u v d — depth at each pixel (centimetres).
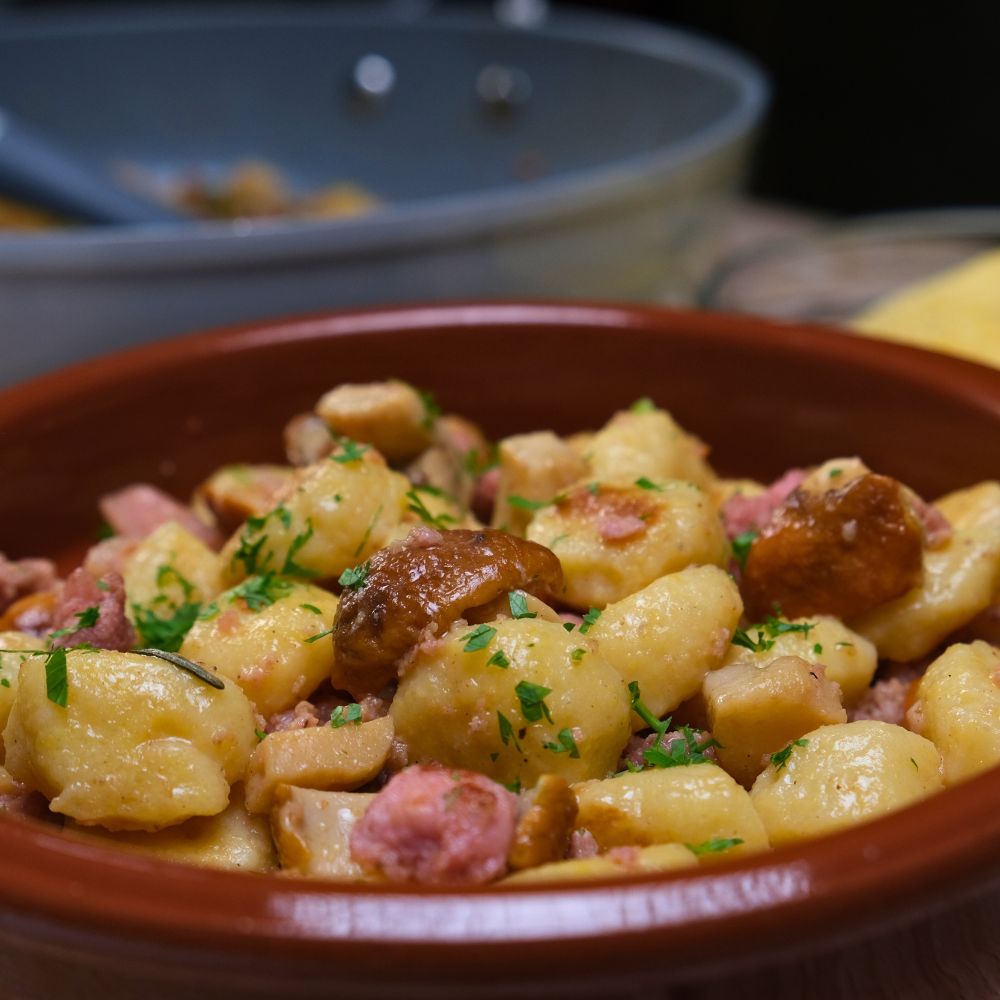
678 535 35
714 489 40
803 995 28
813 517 35
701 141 57
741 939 27
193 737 31
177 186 75
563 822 30
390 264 50
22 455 40
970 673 33
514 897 27
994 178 96
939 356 40
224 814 32
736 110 62
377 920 27
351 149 79
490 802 30
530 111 76
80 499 42
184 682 32
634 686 33
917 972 29
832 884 27
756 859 28
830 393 41
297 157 80
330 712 34
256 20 77
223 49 77
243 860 31
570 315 43
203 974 27
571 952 27
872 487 35
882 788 31
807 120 101
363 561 36
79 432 41
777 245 62
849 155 100
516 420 44
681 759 32
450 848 29
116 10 107
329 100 79
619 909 27
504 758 31
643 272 57
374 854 30
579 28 73
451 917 27
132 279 48
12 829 28
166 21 77
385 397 39
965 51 93
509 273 52
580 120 74
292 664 33
